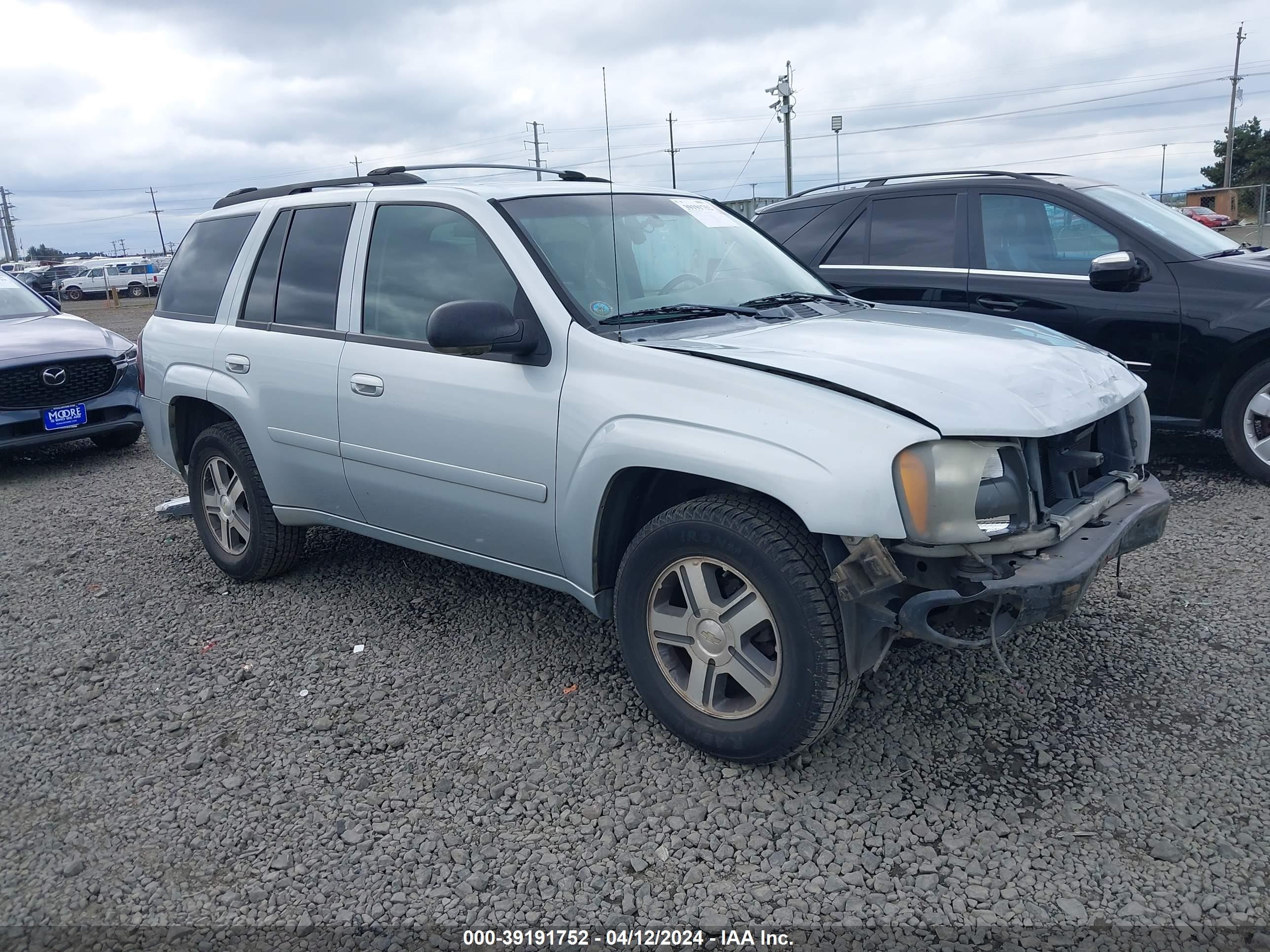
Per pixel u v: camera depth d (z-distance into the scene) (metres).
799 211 7.05
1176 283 5.59
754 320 3.55
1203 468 6.08
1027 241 6.07
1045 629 3.88
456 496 3.65
